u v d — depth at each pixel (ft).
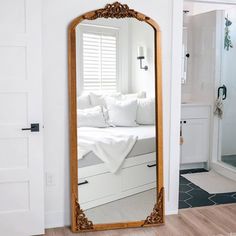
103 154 9.74
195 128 15.08
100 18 9.41
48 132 9.37
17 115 8.71
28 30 8.57
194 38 16.28
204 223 10.04
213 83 15.06
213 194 12.56
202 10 16.58
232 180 14.14
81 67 9.38
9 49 8.52
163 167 10.28
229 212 10.88
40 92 8.79
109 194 9.80
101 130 9.73
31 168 8.93
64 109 9.44
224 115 15.07
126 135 9.95
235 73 14.43
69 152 9.56
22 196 8.98
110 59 9.68
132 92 9.95
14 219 8.98
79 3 9.24
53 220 9.70
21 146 8.81
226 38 14.83
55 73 9.27
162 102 10.09
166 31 10.03
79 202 9.48
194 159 15.25
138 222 9.80
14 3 8.43
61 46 9.24
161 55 9.94
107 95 9.78
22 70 8.64
